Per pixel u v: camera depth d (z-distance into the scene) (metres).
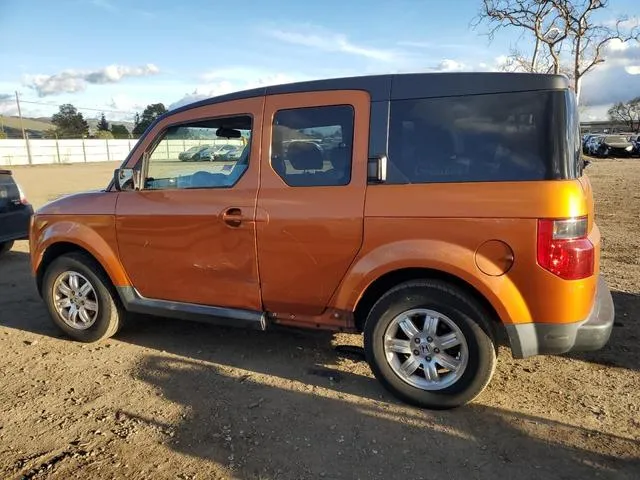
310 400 3.53
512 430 3.13
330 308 3.62
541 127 3.05
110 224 4.32
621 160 33.16
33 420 3.33
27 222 7.51
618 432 3.09
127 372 4.01
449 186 3.19
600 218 10.69
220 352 4.36
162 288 4.21
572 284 2.98
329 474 2.76
